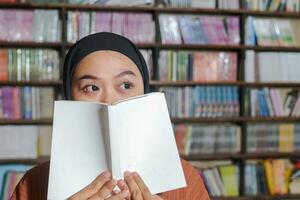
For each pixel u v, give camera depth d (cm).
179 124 367
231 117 370
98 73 93
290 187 383
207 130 370
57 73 345
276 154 379
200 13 368
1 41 333
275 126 381
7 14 337
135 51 103
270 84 374
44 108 350
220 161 383
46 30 342
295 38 389
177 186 85
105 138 82
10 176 340
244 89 370
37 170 102
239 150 377
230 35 369
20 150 345
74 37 343
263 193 379
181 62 361
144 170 83
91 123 82
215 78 368
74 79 97
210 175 371
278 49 376
